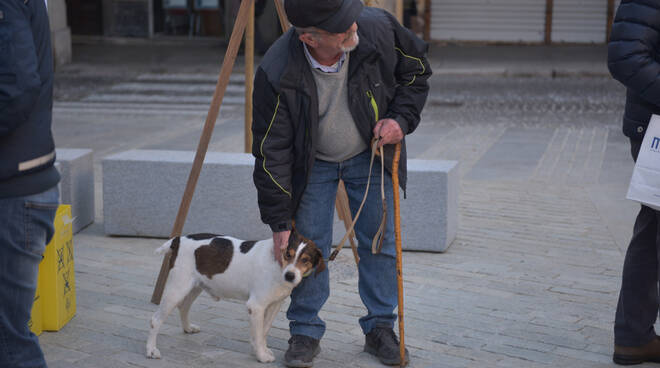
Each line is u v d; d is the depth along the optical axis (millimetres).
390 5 5555
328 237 3617
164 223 5762
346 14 2990
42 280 3873
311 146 3293
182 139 10141
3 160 2475
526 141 10055
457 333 3979
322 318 4211
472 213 6555
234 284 3537
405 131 3391
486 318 4195
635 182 3203
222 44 21594
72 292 4145
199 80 15695
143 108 12836
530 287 4727
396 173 3404
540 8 21094
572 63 17547
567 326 4082
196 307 4359
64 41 17562
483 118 11969
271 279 3385
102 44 21516
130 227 5805
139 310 4297
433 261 5270
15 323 2643
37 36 2553
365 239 3633
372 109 3303
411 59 3375
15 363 2668
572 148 9547
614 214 6453
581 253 5434
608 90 14773
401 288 3457
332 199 3574
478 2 21344
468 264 5195
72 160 5812
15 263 2578
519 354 3711
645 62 3059
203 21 22469
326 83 3244
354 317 4238
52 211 2688
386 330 3637
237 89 14750
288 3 3000
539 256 5375
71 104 13125
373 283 3650
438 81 15906
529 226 6141
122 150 9391
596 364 3602
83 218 6051
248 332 3998
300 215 3539
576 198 7031
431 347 3791
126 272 4992
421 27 21797
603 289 4688
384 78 3320
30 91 2367
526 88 15047
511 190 7375
